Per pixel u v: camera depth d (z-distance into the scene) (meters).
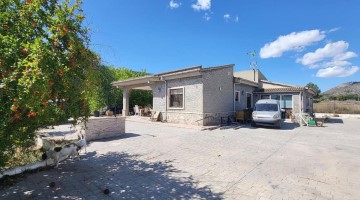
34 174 5.57
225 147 8.94
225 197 4.45
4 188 4.73
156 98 18.67
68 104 4.26
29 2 4.01
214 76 16.64
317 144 9.88
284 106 22.38
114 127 10.91
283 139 10.99
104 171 5.89
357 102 34.41
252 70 24.92
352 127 16.64
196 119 15.62
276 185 5.11
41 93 3.16
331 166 6.61
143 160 6.95
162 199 4.32
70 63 3.98
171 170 6.04
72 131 11.70
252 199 4.37
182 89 16.64
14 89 3.35
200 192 4.67
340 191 4.81
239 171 6.05
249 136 11.69
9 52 3.46
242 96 21.27
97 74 4.70
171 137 10.84
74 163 6.54
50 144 7.39
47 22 4.12
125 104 21.75
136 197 4.39
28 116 3.62
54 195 4.43
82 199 4.28
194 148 8.65
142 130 13.20
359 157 7.67
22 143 4.43
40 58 3.21
